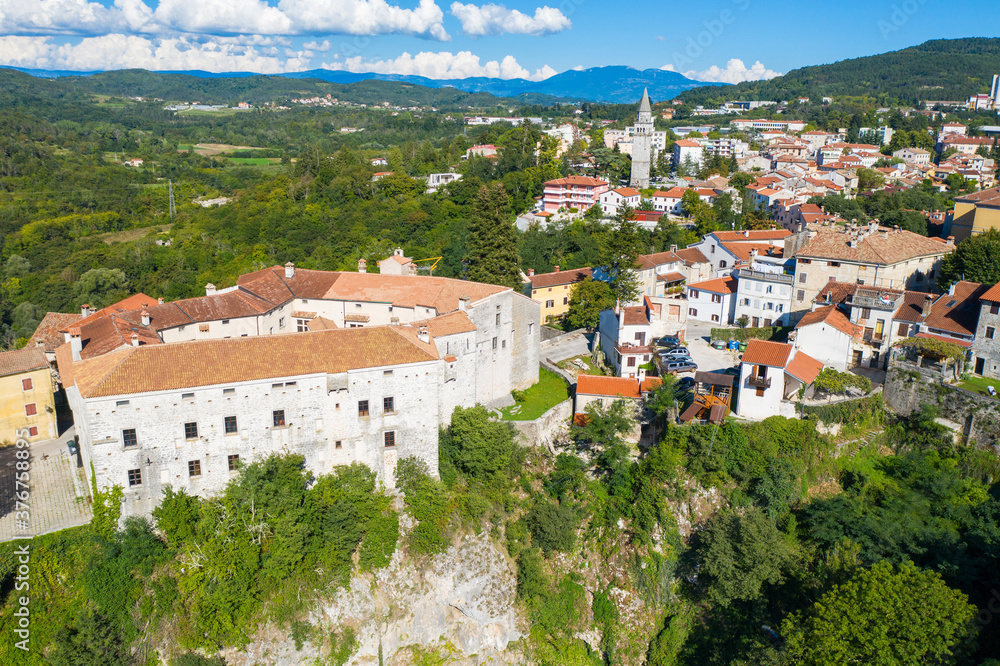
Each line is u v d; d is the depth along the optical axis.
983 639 57.97
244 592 57.94
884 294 87.50
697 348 97.94
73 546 56.16
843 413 77.31
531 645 70.31
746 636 64.81
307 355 63.97
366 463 66.62
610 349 94.88
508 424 77.00
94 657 53.34
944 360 77.06
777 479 71.19
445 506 68.94
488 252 108.06
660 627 69.44
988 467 71.38
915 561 65.06
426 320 75.25
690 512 72.44
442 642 67.75
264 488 60.38
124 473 57.03
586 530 75.19
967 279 92.44
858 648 52.12
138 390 56.38
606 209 197.75
